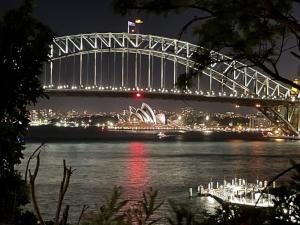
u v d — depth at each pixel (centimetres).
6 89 854
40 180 7144
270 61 586
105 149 16412
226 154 14238
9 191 819
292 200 518
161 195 6009
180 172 9062
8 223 744
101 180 7575
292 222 513
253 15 559
